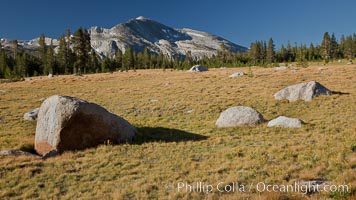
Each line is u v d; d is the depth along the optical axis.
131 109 40.12
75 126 20.58
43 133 21.02
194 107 38.88
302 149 17.31
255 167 14.51
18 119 33.22
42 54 125.62
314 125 26.16
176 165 16.12
